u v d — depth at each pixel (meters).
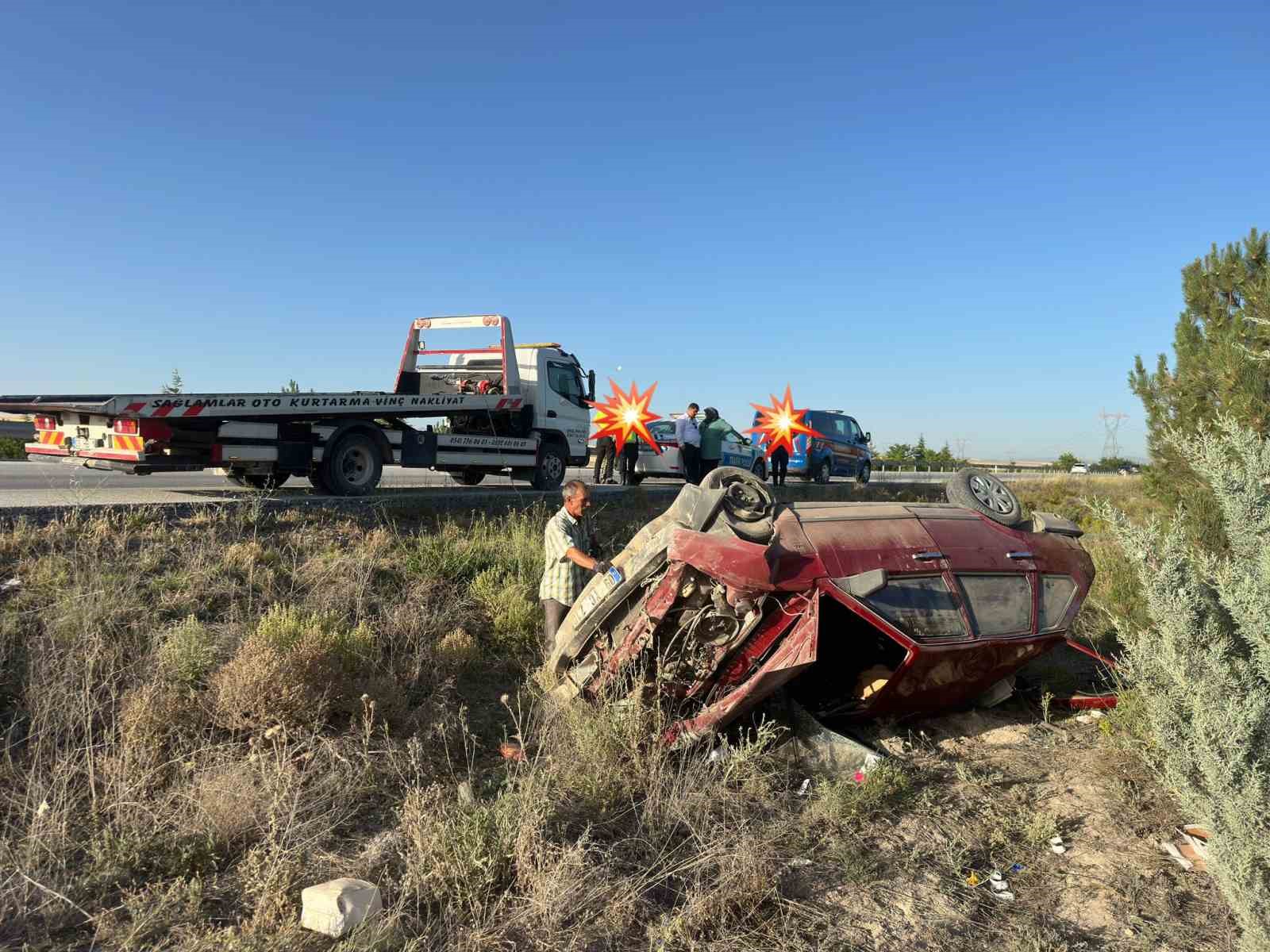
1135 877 3.96
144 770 4.30
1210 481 3.94
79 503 8.13
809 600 4.87
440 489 14.26
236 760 4.59
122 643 5.62
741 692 4.83
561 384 15.71
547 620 6.55
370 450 11.77
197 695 5.04
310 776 4.53
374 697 5.50
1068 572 5.87
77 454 10.15
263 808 4.09
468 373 15.50
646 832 4.24
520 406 14.27
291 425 10.72
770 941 3.44
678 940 3.40
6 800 4.02
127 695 4.94
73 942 3.19
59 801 3.90
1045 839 4.32
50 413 10.23
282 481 11.88
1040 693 6.33
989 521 5.99
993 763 5.28
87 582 6.22
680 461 18.16
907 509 5.78
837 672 6.00
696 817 4.32
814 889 3.85
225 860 3.82
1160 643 3.86
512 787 4.50
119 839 3.78
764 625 5.02
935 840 4.30
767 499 5.32
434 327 15.07
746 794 4.62
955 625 5.22
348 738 5.02
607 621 5.44
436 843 3.74
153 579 6.72
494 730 5.62
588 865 3.80
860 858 4.09
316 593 7.09
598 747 4.75
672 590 4.95
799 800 4.69
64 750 4.43
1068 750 5.48
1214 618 3.76
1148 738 4.80
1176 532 3.93
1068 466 64.12
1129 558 4.00
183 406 9.53
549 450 15.37
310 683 5.19
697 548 4.85
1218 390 9.63
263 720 4.86
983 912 3.71
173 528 7.99
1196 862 4.09
